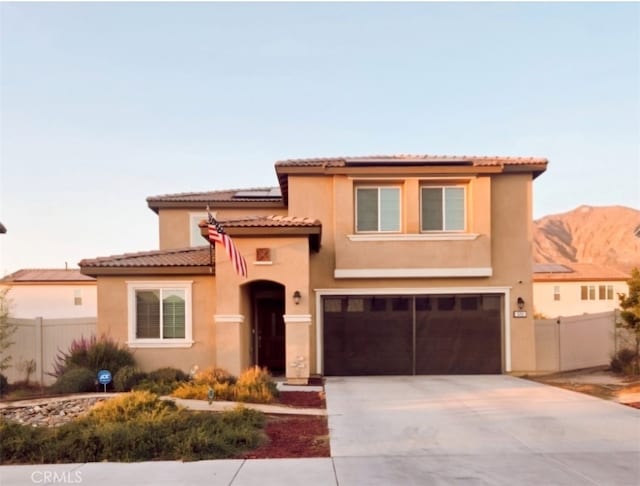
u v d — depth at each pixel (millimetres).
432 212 19516
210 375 14758
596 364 20516
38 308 34625
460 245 19109
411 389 15523
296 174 19344
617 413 11898
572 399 13695
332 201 19484
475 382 17109
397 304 19391
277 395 14180
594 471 7797
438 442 9461
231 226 16766
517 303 19344
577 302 43312
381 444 9336
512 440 9586
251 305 19672
